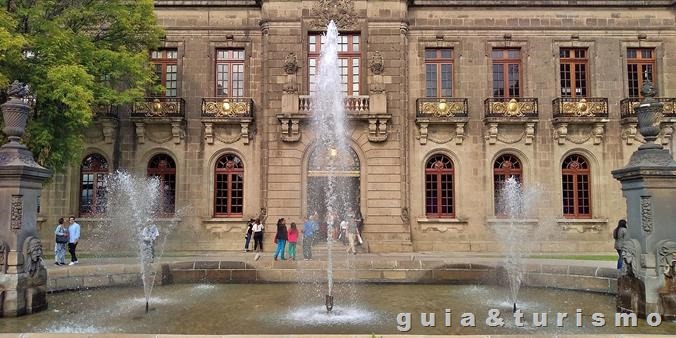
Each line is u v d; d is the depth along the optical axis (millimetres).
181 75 24359
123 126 23891
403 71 23234
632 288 10195
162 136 23953
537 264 14883
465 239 23375
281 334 8336
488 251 23188
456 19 24391
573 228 23469
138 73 20141
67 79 16656
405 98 23391
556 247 23281
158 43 22234
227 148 23953
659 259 9719
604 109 23562
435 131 23875
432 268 15469
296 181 22641
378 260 15875
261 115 23953
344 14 23359
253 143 23969
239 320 10102
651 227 9844
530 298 12867
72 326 9523
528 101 23656
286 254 20734
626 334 7984
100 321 9992
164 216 23859
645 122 10383
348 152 23016
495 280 15203
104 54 19062
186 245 23422
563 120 23297
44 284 11086
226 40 24484
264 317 10398
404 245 22375
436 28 24281
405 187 22781
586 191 24000
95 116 22984
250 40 24469
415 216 23469
